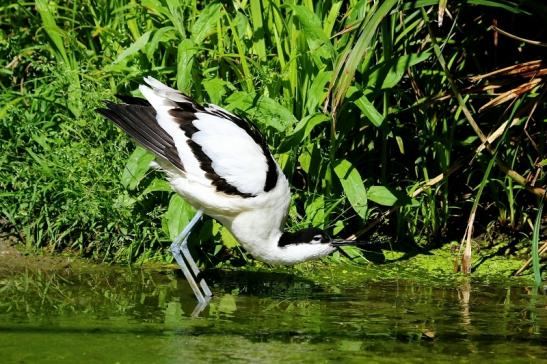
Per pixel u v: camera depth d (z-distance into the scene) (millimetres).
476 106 11812
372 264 11070
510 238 11625
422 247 11484
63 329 8383
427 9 11266
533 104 10898
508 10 10945
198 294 9594
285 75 10836
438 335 8492
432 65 11297
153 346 7996
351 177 10523
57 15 12367
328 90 10172
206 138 9727
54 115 11352
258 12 10977
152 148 9617
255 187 9680
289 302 9586
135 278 10297
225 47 11297
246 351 7938
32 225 10922
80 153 10945
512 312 9281
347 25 10852
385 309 9352
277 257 10031
